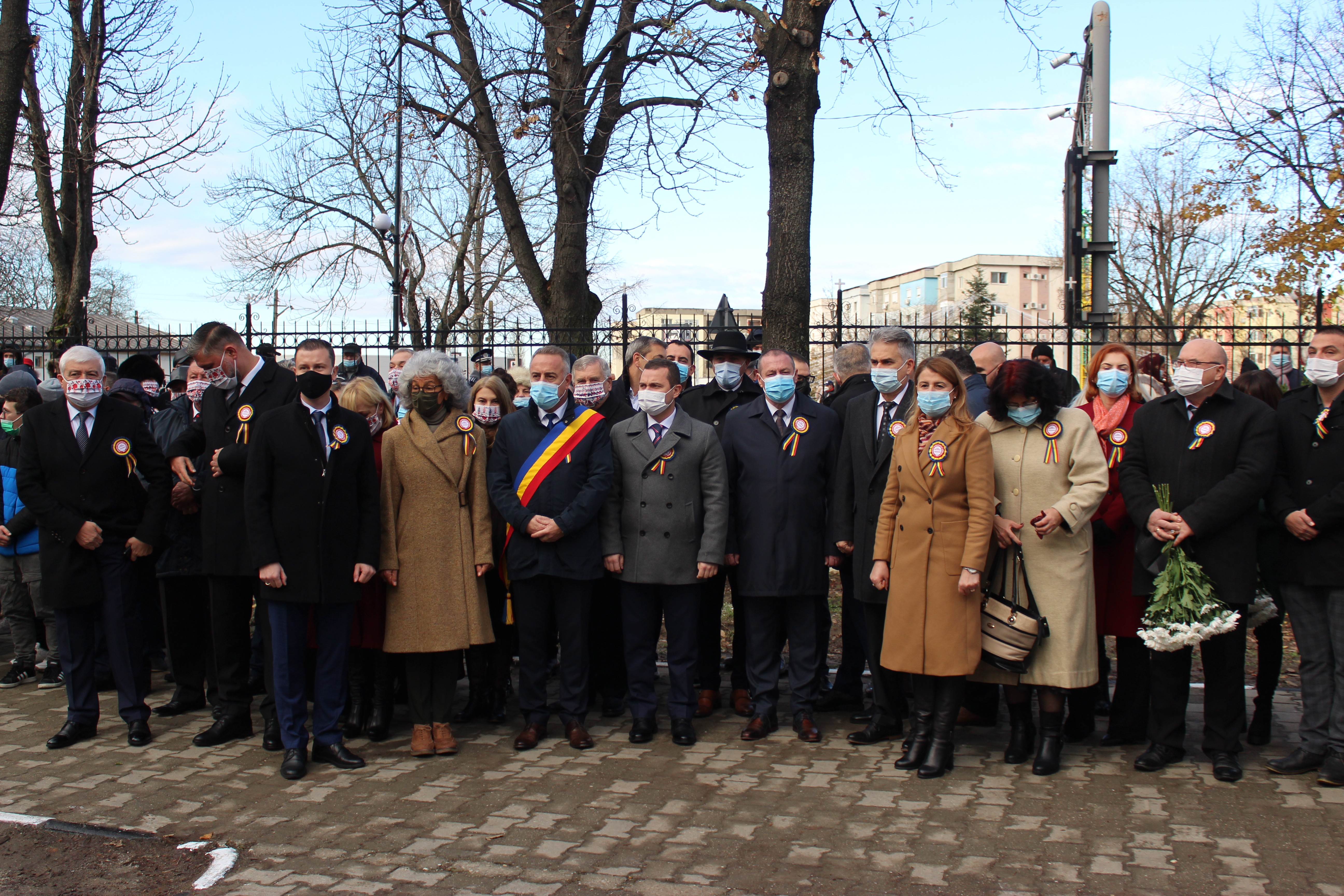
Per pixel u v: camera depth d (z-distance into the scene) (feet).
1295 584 14.64
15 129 28.22
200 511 18.01
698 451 17.08
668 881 11.50
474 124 42.68
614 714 18.95
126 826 13.41
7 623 24.13
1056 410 15.21
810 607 17.15
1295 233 45.11
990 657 14.75
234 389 16.85
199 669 19.07
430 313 34.01
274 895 11.32
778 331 29.37
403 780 15.11
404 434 16.71
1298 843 12.20
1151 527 14.60
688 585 16.98
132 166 44.04
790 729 17.63
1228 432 14.49
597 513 16.58
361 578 15.75
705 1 34.37
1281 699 18.94
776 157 29.32
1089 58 41.27
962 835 12.66
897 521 15.55
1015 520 15.20
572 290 40.86
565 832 12.96
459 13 40.73
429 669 16.46
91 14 42.32
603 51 38.99
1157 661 14.99
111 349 40.60
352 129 43.98
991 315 99.19
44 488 16.90
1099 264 37.58
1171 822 12.94
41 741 17.13
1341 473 14.15
